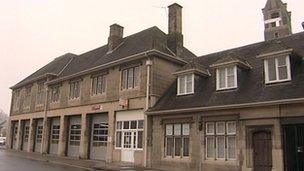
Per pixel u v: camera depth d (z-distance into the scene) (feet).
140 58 76.48
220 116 59.00
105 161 81.76
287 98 50.47
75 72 100.99
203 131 61.21
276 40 68.74
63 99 103.55
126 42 92.22
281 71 55.67
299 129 50.11
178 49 82.99
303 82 52.21
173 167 65.10
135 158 73.72
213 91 64.34
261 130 53.52
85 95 93.40
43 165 69.51
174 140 66.74
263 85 57.21
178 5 86.53
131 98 77.15
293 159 49.90
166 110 67.26
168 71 78.38
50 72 116.98
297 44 63.31
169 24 86.38
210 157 59.88
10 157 88.38
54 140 106.83
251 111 55.01
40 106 116.06
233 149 56.95
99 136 87.61
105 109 84.43
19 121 130.11
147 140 70.90
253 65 64.08
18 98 135.85
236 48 75.10
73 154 96.22
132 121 76.59
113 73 84.38
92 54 107.65
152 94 73.00
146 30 88.89
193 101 65.26
